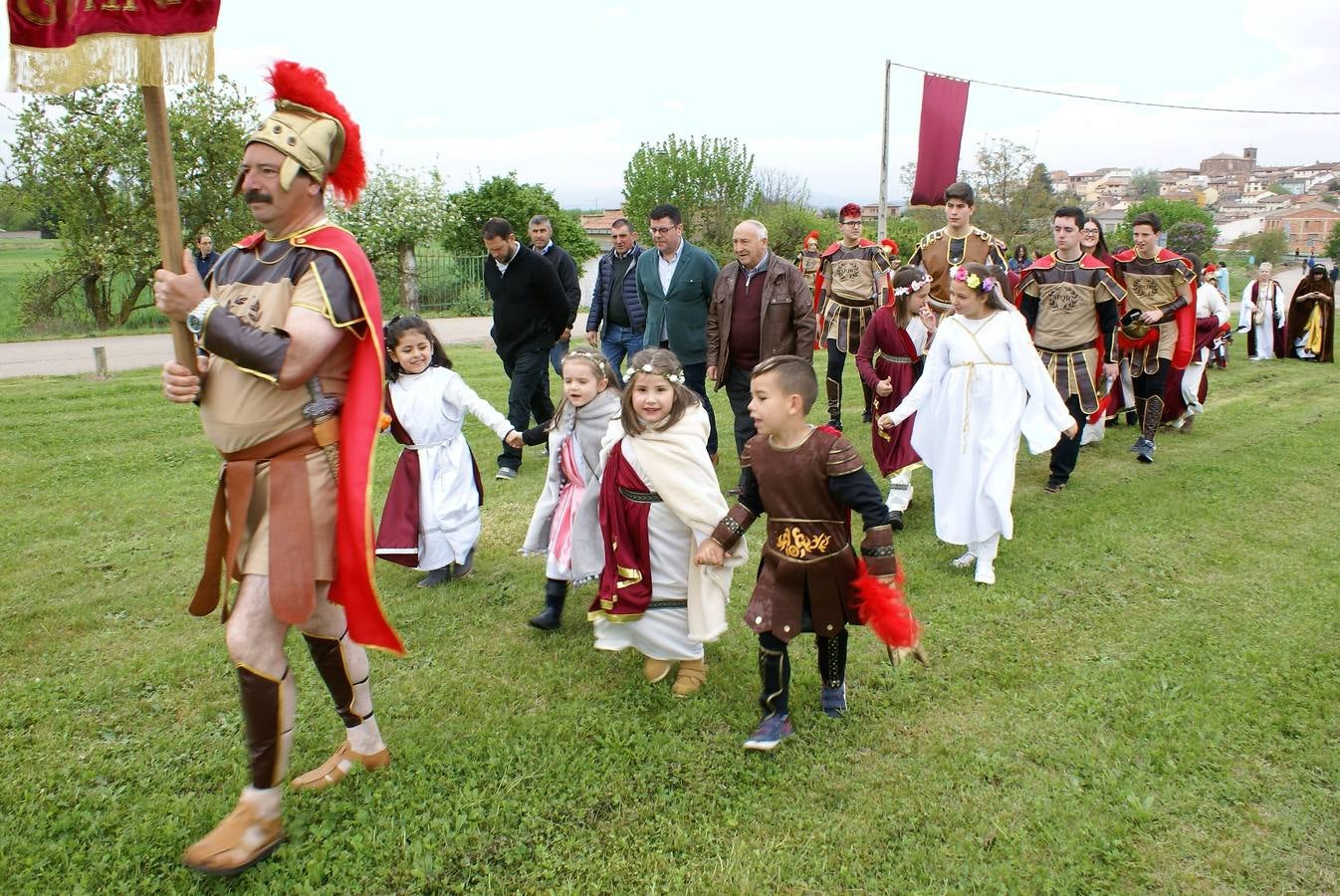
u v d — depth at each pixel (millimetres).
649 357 3984
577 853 3014
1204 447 8781
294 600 2848
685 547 4062
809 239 15867
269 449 2881
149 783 3340
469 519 5277
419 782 3336
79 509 6449
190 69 2564
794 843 3057
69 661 4258
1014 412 5383
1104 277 7180
